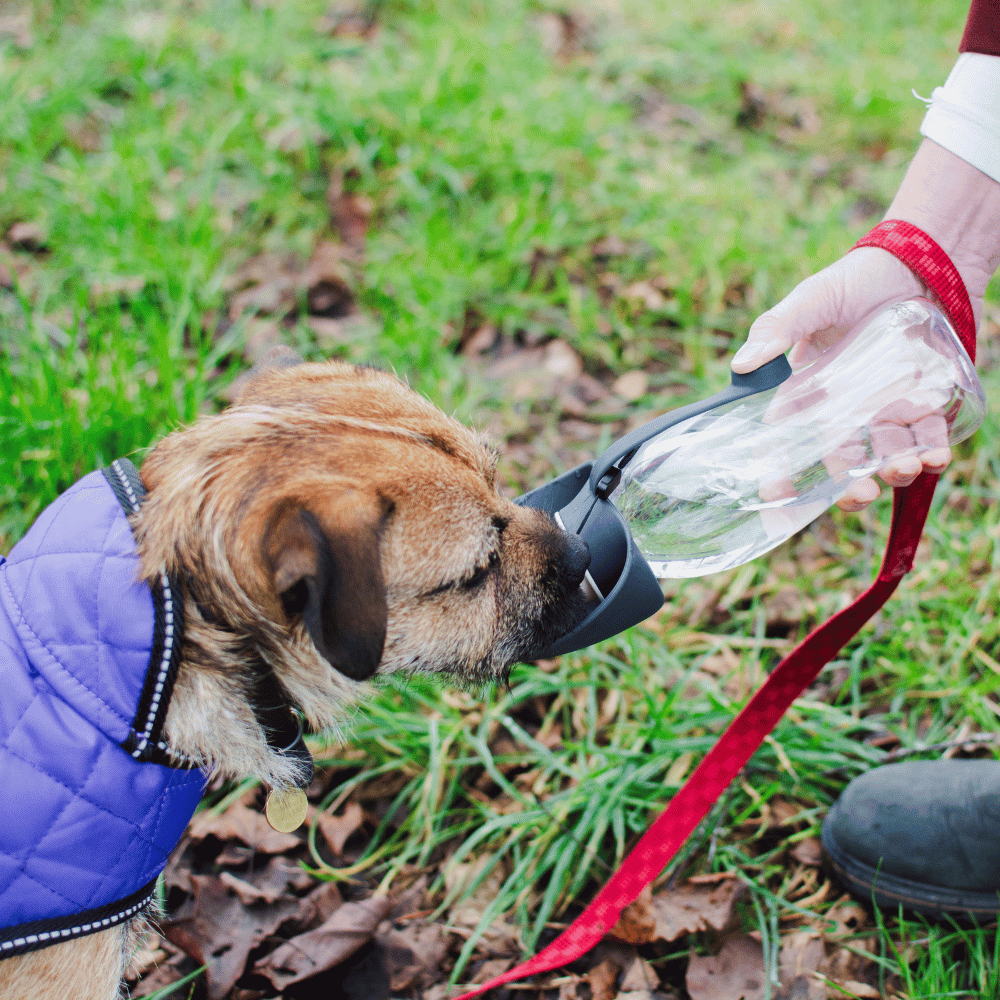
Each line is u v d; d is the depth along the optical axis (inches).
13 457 35.4
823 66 69.7
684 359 42.9
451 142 49.6
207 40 56.4
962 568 36.2
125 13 58.6
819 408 28.1
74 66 52.6
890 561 27.9
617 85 62.5
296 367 28.4
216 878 30.5
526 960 30.0
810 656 28.3
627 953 29.8
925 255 27.2
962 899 29.0
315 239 46.6
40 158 47.1
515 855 31.5
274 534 25.0
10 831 23.5
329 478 25.5
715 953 29.8
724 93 63.4
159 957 30.2
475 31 60.8
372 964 30.0
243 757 25.8
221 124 49.8
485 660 27.7
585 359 42.8
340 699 26.9
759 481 28.2
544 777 32.6
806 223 50.6
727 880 30.5
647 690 33.7
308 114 49.6
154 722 24.2
